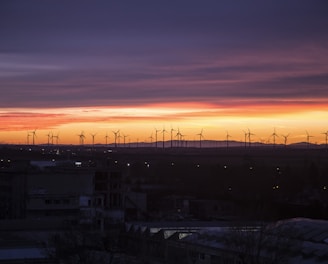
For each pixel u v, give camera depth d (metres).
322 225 99.75
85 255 97.69
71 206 176.25
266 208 187.00
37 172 181.12
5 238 114.12
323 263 85.12
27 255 96.44
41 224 144.00
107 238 119.00
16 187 184.88
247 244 83.62
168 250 114.44
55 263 93.81
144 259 107.50
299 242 91.50
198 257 104.38
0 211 188.12
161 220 185.38
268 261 82.12
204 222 150.88
